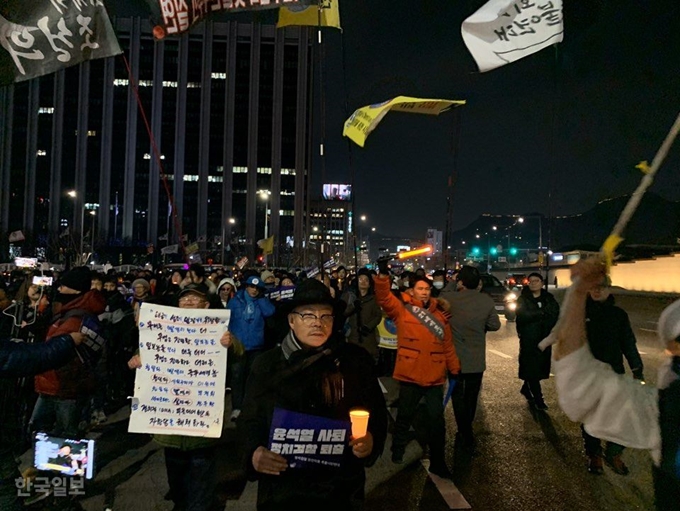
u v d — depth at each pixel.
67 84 126.44
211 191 128.50
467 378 7.09
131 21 128.38
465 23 4.62
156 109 127.88
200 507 4.52
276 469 2.74
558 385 2.02
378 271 6.23
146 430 4.52
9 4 5.05
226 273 13.26
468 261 77.19
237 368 8.03
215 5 5.92
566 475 6.03
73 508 4.68
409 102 5.62
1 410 3.81
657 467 1.97
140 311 4.61
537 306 8.68
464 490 5.64
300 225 128.75
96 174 126.31
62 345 3.65
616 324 6.00
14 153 124.94
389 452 6.86
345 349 3.07
